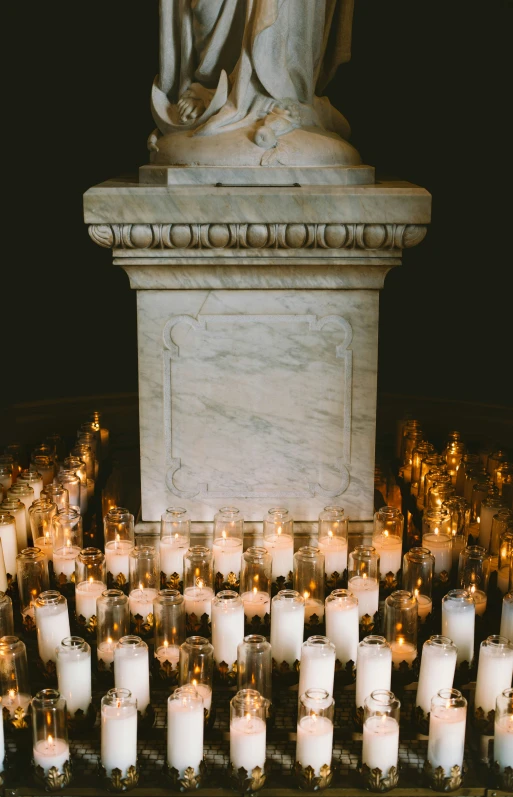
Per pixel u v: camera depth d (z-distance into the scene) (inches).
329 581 170.9
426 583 158.1
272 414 179.2
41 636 146.3
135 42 339.3
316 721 126.5
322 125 188.9
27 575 158.7
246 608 156.8
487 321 351.3
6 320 351.6
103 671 147.6
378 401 260.5
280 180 173.3
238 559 169.6
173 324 175.3
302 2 180.2
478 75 331.6
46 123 343.3
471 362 354.3
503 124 334.0
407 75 337.7
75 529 173.8
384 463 227.9
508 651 136.5
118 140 349.1
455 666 143.6
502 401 350.6
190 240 167.0
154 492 182.4
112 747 125.6
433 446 223.8
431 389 356.2
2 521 172.4
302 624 147.3
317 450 181.0
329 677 137.2
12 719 135.7
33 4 331.0
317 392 178.2
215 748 133.9
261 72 177.6
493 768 127.5
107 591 148.0
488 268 348.2
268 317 174.9
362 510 183.3
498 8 322.0
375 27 335.0
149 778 128.6
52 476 208.2
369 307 174.9
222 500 182.5
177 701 127.0
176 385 177.9
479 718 137.6
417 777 128.7
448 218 348.5
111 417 250.7
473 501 193.5
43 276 353.1
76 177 350.0
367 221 165.6
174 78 189.5
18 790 126.4
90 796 126.0
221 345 176.1
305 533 181.9
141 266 171.5
